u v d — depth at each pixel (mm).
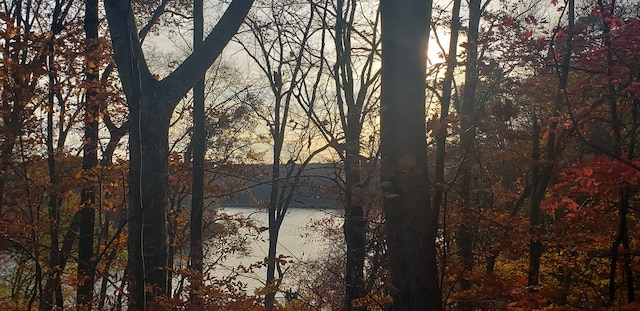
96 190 11453
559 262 10188
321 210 11930
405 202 5727
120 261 12289
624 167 6867
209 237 15312
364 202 10359
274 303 12117
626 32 7457
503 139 10125
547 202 7652
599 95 8359
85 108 10609
